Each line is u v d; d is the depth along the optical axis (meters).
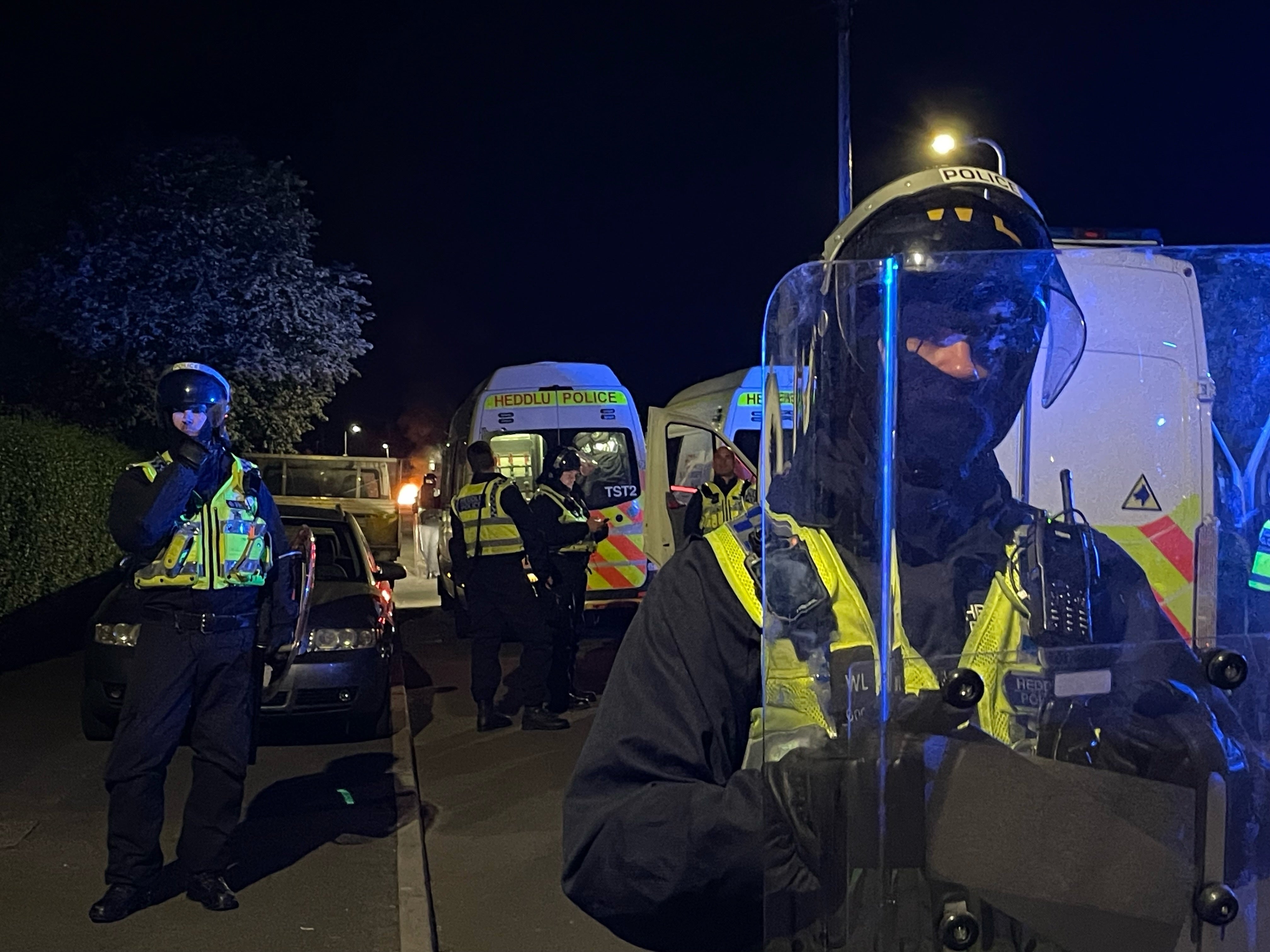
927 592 1.22
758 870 1.19
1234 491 1.80
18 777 6.20
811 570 1.20
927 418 1.29
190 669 4.27
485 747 7.30
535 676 7.74
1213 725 1.20
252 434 21.16
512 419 11.94
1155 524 1.78
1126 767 1.16
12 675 9.26
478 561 7.71
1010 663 1.19
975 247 1.52
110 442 14.29
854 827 1.12
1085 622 1.23
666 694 1.30
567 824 1.32
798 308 1.27
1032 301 1.37
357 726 7.36
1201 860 1.14
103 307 17.73
